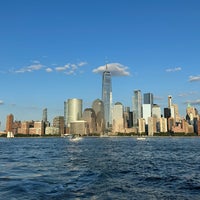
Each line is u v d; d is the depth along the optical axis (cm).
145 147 17938
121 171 5381
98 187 3594
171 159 8681
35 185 3659
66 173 4916
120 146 19762
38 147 18388
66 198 2947
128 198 3000
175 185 3841
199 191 3409
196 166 6531
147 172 5278
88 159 8312
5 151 13425
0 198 2922
